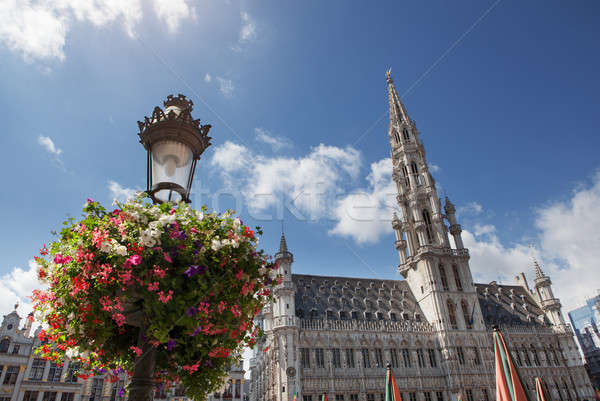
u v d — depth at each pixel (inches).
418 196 3299.7
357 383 2358.5
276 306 2460.6
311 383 2271.2
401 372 2495.1
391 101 3924.7
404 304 2935.5
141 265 256.1
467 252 3085.6
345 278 3075.8
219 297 278.1
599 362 4692.4
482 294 3353.8
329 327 2497.5
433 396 2476.6
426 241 3036.4
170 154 302.0
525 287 3639.3
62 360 308.7
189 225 293.0
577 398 2834.6
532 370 2856.8
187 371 294.7
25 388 1888.5
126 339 311.3
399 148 3617.1
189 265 268.7
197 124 318.3
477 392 2497.5
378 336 2568.9
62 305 270.7
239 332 304.8
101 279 252.8
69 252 271.0
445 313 2746.1
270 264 325.1
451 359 2559.1
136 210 278.1
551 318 3196.4
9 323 1964.8
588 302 4968.0
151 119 314.5
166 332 246.7
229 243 285.6
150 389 255.8
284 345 2304.4
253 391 3043.8
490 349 2701.8
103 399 1996.8
